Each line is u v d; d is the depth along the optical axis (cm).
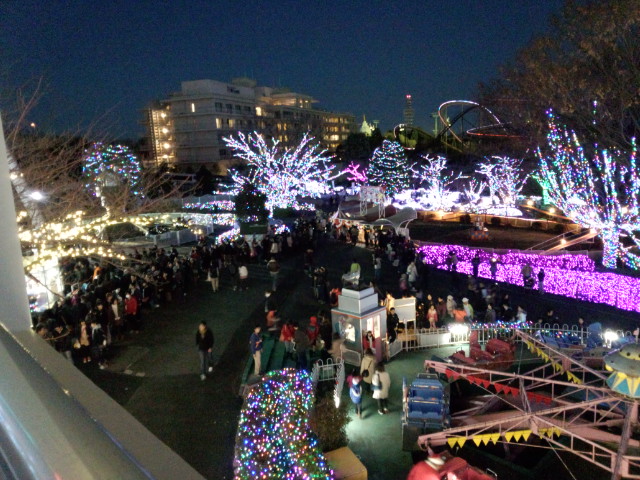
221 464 937
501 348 1392
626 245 2933
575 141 2344
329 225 3509
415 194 5122
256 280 2167
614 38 1920
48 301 1513
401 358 1530
